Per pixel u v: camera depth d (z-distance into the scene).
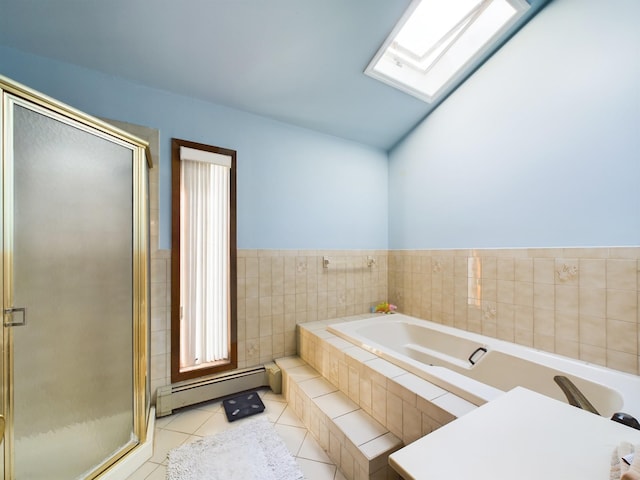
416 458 0.58
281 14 1.44
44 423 1.04
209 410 1.83
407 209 2.66
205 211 1.98
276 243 2.25
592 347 1.46
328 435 1.43
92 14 1.33
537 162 1.69
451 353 2.03
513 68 1.80
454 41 1.90
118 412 1.30
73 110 1.10
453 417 1.04
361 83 1.99
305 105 2.14
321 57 1.74
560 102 1.58
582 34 1.49
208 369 1.94
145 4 1.32
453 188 2.21
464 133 2.12
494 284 1.92
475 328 2.04
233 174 2.05
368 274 2.76
